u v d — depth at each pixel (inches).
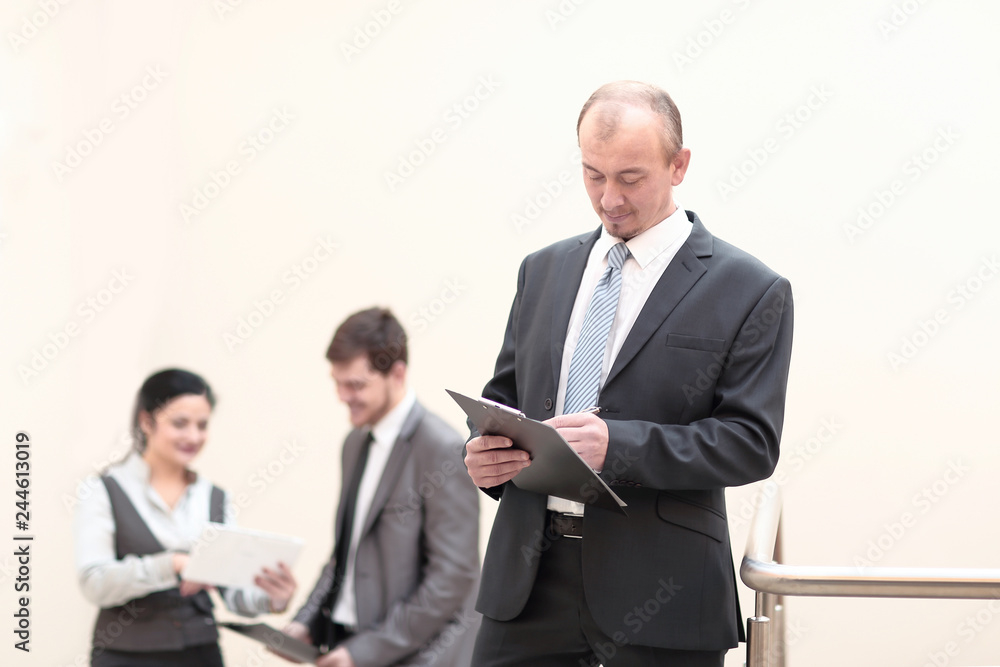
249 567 129.2
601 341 78.8
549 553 79.1
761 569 54.9
